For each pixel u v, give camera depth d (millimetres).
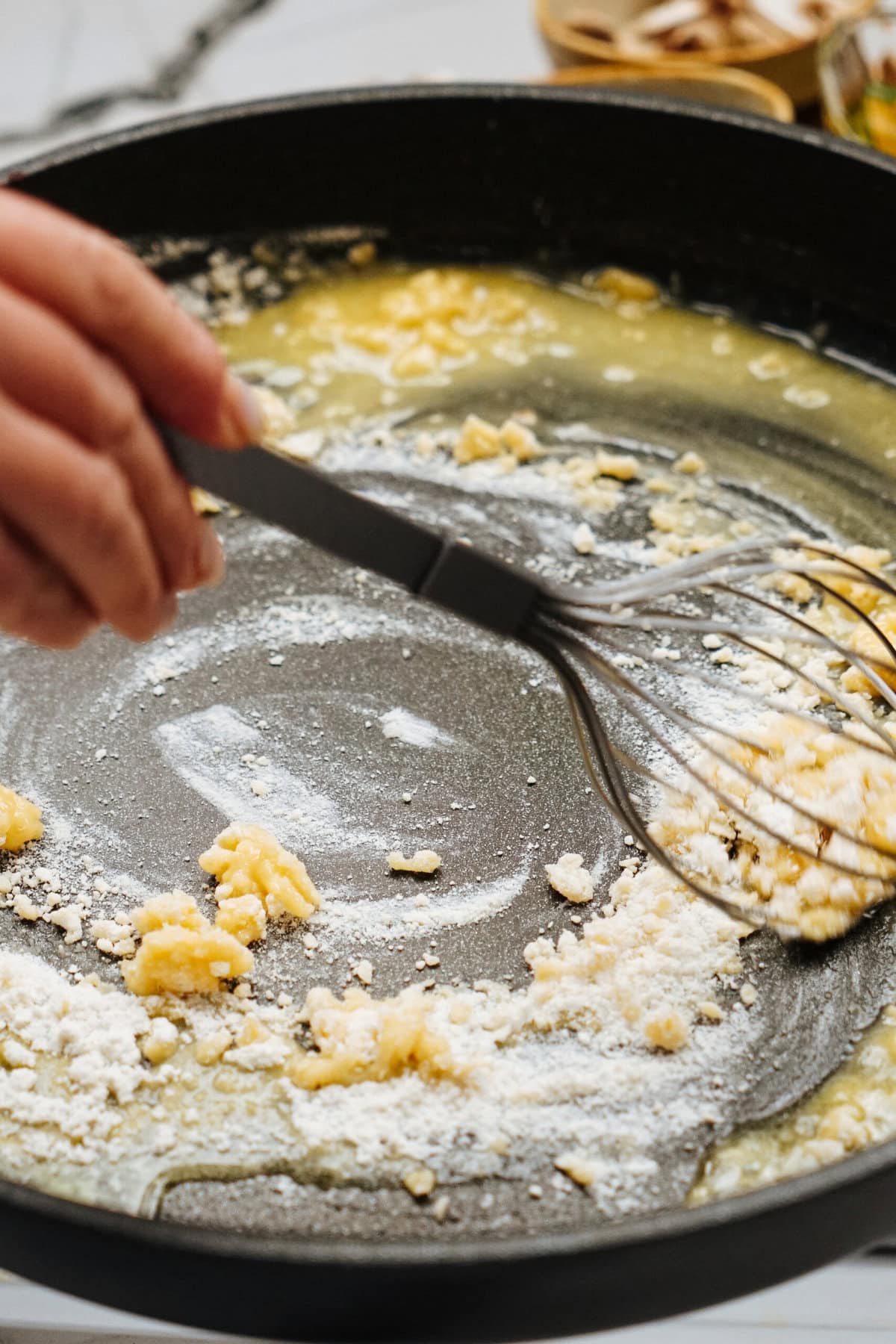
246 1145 474
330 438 629
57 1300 486
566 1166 469
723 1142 473
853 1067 484
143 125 652
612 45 833
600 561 591
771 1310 483
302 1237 455
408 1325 435
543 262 682
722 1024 491
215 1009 496
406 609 581
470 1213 464
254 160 665
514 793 537
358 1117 477
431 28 978
